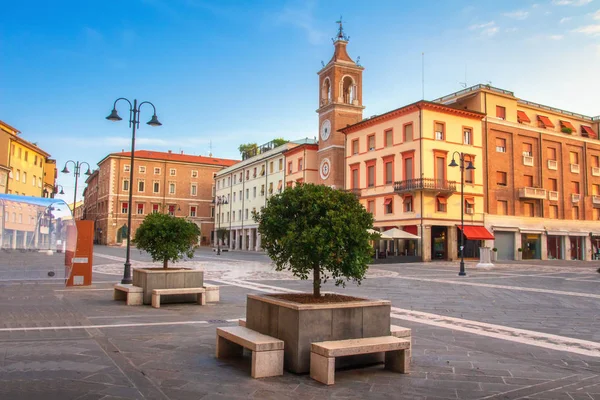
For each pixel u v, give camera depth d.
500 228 45.22
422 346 7.86
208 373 5.89
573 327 9.95
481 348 7.80
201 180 90.44
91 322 9.30
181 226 12.85
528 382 5.92
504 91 48.19
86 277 16.58
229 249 77.44
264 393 5.18
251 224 70.88
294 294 6.93
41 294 13.88
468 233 42.50
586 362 7.02
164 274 12.37
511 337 8.78
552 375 6.27
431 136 41.56
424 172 40.88
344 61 52.97
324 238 6.14
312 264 6.52
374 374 6.04
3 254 16.84
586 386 5.81
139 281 12.60
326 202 6.40
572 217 52.06
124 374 5.75
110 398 4.89
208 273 24.44
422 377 5.99
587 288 18.61
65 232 17.30
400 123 43.56
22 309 10.83
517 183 47.66
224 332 6.47
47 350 6.87
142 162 86.00
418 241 40.94
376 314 6.31
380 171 45.78
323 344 5.70
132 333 8.28
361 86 53.84
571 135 53.03
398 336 6.59
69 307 11.38
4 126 56.28
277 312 6.20
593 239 53.34
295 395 5.15
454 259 42.22
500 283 20.56
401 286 18.78
